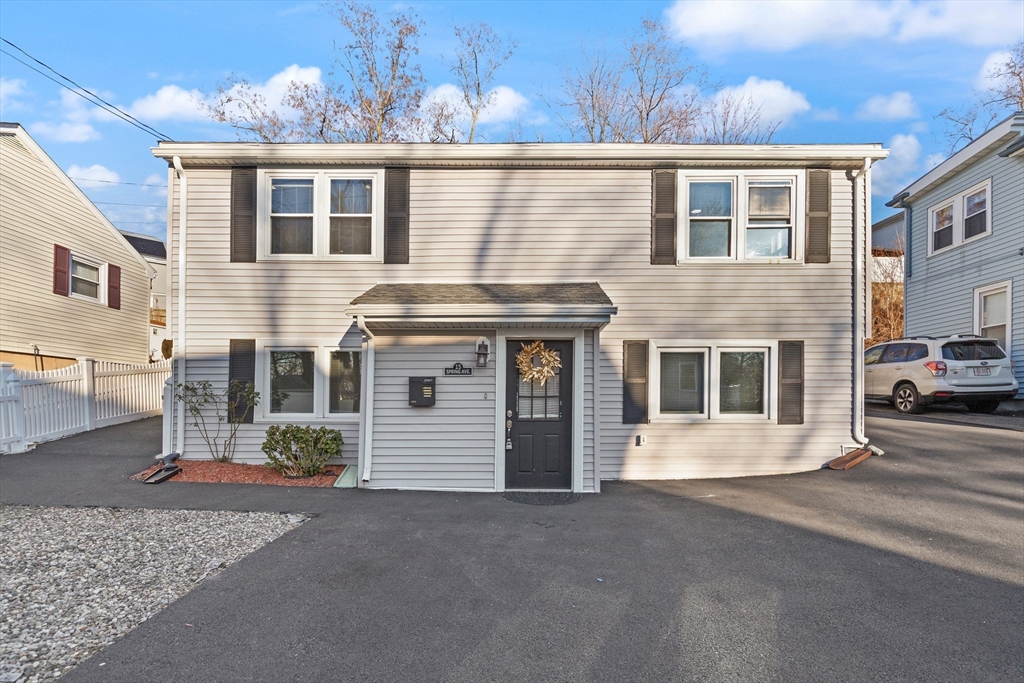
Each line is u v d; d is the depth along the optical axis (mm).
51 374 11094
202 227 9875
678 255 9852
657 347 9836
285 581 5008
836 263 9875
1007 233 14328
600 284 9836
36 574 5070
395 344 8680
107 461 9445
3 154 13922
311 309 9836
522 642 4031
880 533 6340
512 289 9258
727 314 9844
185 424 9789
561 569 5355
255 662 3750
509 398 8727
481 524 6723
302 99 23109
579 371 8617
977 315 15414
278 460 8914
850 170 9938
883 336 26578
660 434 9758
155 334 24781
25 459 9461
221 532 6227
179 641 3998
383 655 3848
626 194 9922
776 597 4773
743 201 9891
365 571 5250
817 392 9820
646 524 6770
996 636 4129
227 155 9703
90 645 3938
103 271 17797
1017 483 7891
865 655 3875
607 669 3699
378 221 9867
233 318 9812
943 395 12273
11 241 14141
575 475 8492
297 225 9961
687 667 3725
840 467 9164
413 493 8289
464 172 9922
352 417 9781
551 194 9930
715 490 8539
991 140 14391
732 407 9883
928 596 4785
